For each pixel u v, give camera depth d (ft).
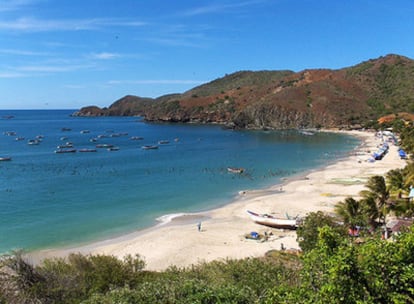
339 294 32.22
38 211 168.35
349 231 110.73
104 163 313.53
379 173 250.57
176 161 324.39
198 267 80.38
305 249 99.91
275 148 419.13
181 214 165.89
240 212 167.22
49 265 72.43
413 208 127.75
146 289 45.98
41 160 330.54
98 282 64.08
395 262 32.58
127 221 155.63
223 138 542.57
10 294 53.67
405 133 405.18
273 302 38.24
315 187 211.61
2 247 124.67
